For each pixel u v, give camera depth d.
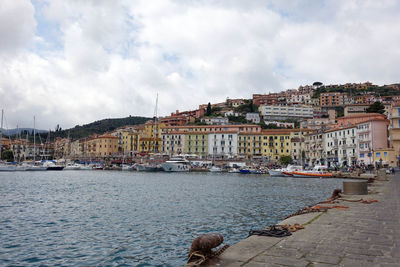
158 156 132.50
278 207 30.62
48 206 32.09
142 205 32.34
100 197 39.72
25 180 73.69
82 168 139.38
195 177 86.38
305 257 7.75
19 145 198.38
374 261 7.39
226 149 147.00
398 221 12.48
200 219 24.58
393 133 93.00
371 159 94.69
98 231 20.86
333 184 60.97
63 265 14.60
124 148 184.62
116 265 14.52
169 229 21.23
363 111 168.38
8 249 17.03
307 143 135.75
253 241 9.35
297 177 84.81
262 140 143.88
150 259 15.29
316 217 13.44
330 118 157.00
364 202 18.33
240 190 48.53
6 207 31.52
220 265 7.21
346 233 10.34
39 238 19.20
